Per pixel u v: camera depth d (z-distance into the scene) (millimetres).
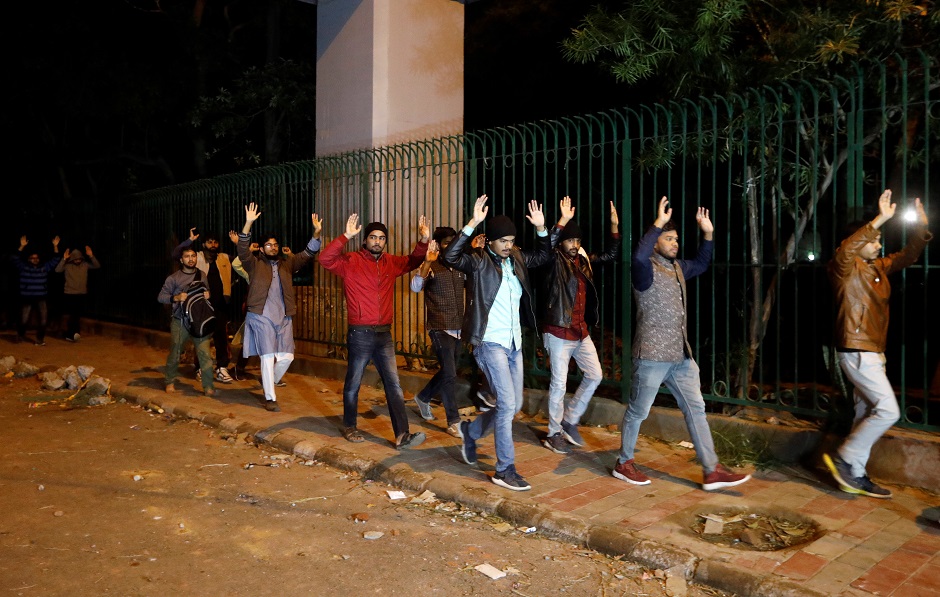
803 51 7445
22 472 6277
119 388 9383
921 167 8445
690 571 4328
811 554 4453
